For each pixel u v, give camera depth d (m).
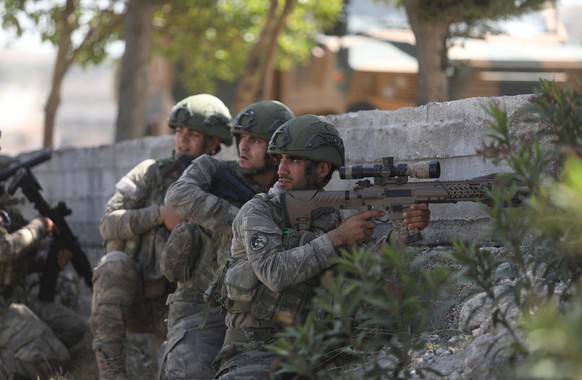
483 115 9.72
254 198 9.05
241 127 10.44
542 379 5.49
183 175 10.71
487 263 6.83
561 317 6.67
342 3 31.19
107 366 11.44
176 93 39.09
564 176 6.26
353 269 6.97
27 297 13.98
